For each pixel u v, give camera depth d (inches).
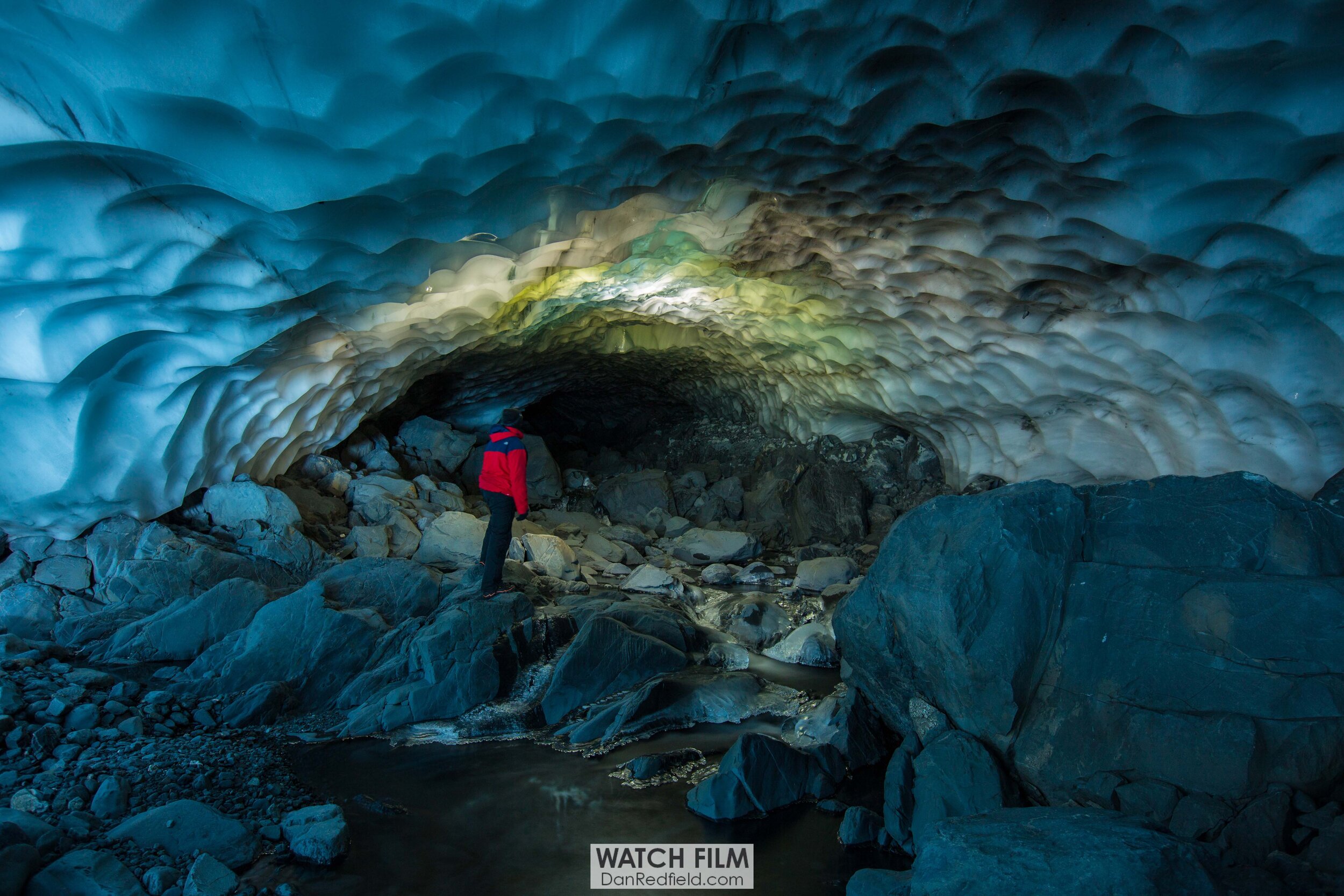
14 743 157.5
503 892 134.7
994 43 143.9
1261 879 112.0
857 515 393.1
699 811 162.2
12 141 131.9
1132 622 155.3
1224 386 198.2
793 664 246.5
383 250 185.2
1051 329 232.2
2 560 220.5
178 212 161.2
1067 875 103.7
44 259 157.2
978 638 163.2
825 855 149.0
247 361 222.5
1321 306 163.2
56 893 116.3
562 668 214.7
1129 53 138.6
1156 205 164.6
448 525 304.7
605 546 363.6
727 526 413.4
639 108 161.0
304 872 137.3
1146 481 177.8
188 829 136.7
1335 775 129.1
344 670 212.8
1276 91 132.9
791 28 144.6
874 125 170.7
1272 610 143.9
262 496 262.7
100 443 208.4
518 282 255.9
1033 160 171.6
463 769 179.3
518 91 152.2
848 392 381.7
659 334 439.8
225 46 126.3
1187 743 137.6
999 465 321.1
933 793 152.0
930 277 244.7
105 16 117.2
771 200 225.6
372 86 138.7
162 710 186.9
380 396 333.1
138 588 224.5
